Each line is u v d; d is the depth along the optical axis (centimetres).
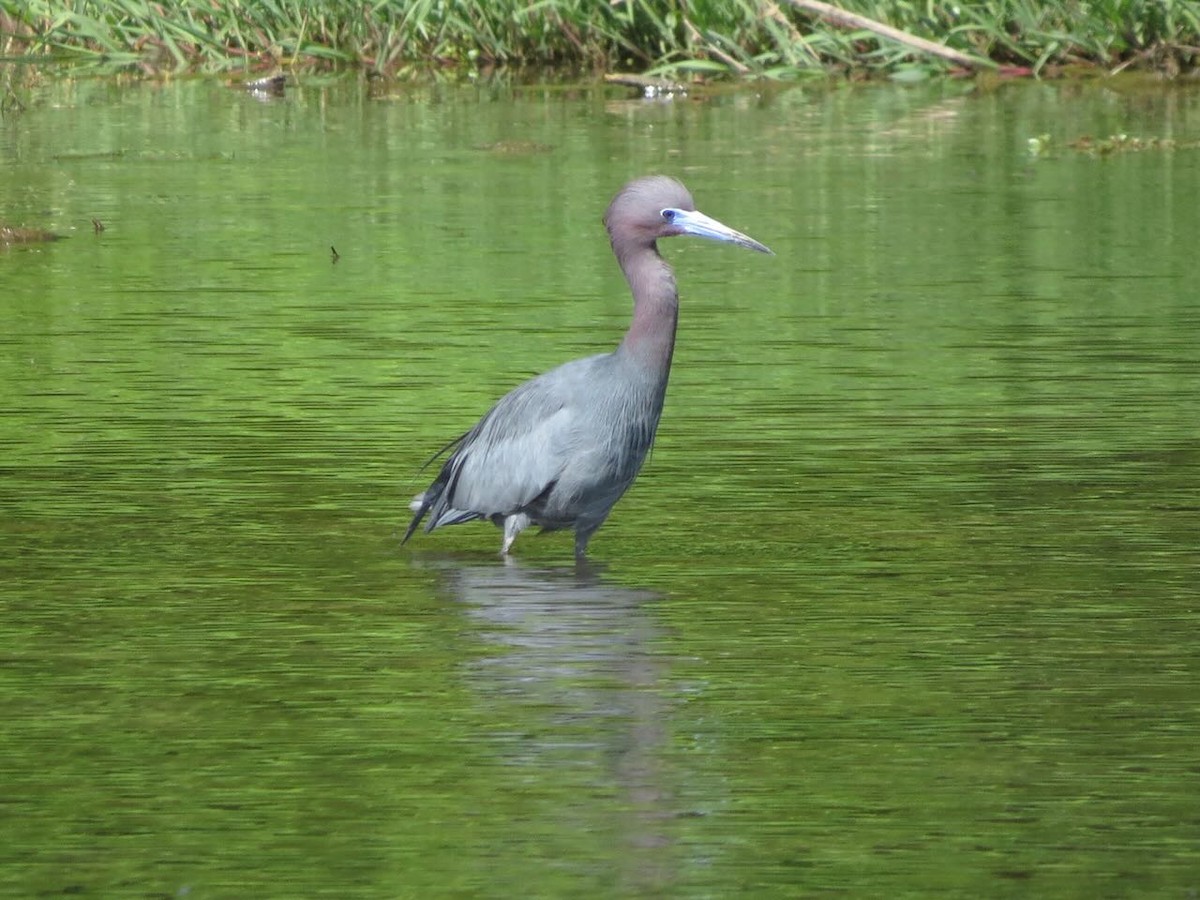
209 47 3419
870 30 3138
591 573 1145
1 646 1023
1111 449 1391
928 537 1201
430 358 1661
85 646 1023
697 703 939
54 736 905
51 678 977
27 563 1160
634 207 1173
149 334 1752
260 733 907
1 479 1331
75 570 1148
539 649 1015
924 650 1010
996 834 802
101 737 904
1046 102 2989
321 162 2616
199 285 1945
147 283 1958
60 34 3469
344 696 952
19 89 3300
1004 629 1040
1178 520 1231
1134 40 3200
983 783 848
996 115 2889
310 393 1555
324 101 3134
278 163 2616
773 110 2969
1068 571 1136
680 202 1172
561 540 1226
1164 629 1040
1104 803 829
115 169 2583
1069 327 1758
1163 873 770
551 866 777
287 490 1310
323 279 1967
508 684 965
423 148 2702
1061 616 1060
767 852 787
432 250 2089
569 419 1157
